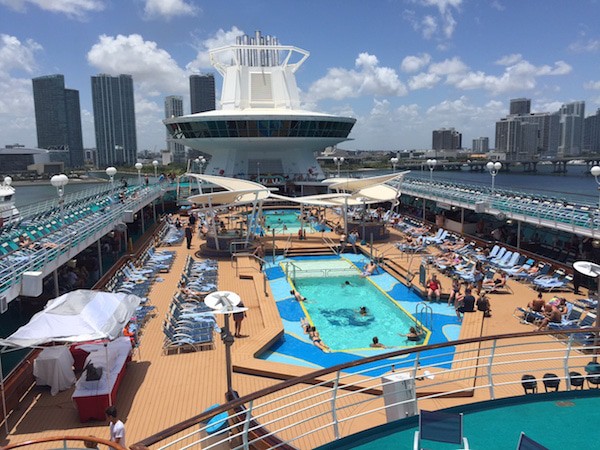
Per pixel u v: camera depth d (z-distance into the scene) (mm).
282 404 11227
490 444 6273
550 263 22703
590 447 6207
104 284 21156
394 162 46844
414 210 46375
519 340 15102
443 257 25766
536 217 23781
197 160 60844
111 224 23938
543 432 6531
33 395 12070
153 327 16781
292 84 61500
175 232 35844
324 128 57344
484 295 17984
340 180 43156
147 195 36000
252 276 23859
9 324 17234
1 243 19219
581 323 15203
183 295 19500
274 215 48281
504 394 11555
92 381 11336
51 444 9906
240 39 60406
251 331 16828
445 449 6172
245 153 60812
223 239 29297
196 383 12695
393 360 14516
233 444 9773
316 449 6375
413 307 19797
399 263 25719
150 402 11688
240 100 59812
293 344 16156
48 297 19250
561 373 12297
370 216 37375
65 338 10016
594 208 23000
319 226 39469
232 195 28906
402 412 7906
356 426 9930
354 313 19734
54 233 21562
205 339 15062
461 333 16109
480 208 27922
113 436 9305
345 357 15047
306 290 22969
